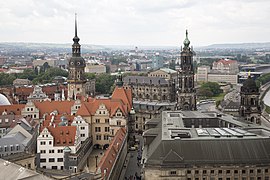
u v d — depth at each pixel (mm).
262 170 143375
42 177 114438
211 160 143000
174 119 193750
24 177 113312
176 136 155750
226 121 190500
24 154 182125
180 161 142250
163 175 141500
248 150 146125
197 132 163500
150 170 142250
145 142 174500
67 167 196125
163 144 147750
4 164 126750
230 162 142500
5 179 118250
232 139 149375
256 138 150875
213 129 170875
